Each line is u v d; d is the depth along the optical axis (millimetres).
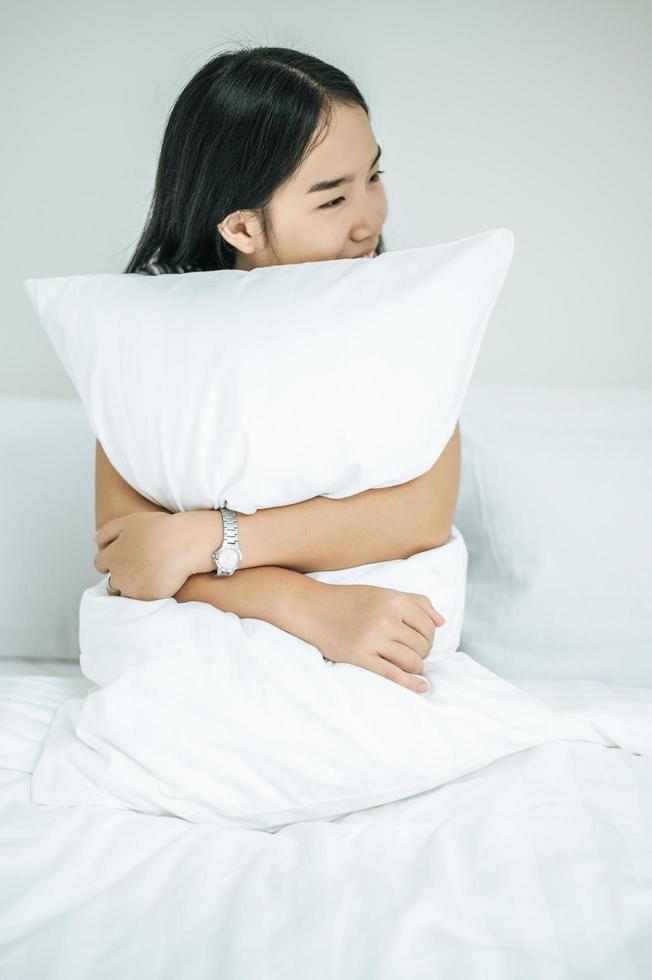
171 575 898
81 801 809
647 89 1399
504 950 633
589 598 1086
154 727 813
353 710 806
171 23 1422
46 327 959
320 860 723
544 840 738
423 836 761
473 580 1175
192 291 915
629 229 1457
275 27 1424
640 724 879
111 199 1487
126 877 723
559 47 1397
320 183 979
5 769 860
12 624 1252
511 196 1459
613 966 621
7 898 690
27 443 1334
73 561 1267
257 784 802
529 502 1145
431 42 1411
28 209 1497
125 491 1003
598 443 1189
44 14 1419
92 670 897
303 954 623
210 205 1025
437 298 875
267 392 863
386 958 617
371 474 900
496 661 1112
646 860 720
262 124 964
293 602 894
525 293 1495
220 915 672
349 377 862
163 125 1454
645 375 1511
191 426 886
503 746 830
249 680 816
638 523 1104
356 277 887
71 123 1460
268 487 896
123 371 909
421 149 1452
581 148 1431
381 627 857
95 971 618
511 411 1290
